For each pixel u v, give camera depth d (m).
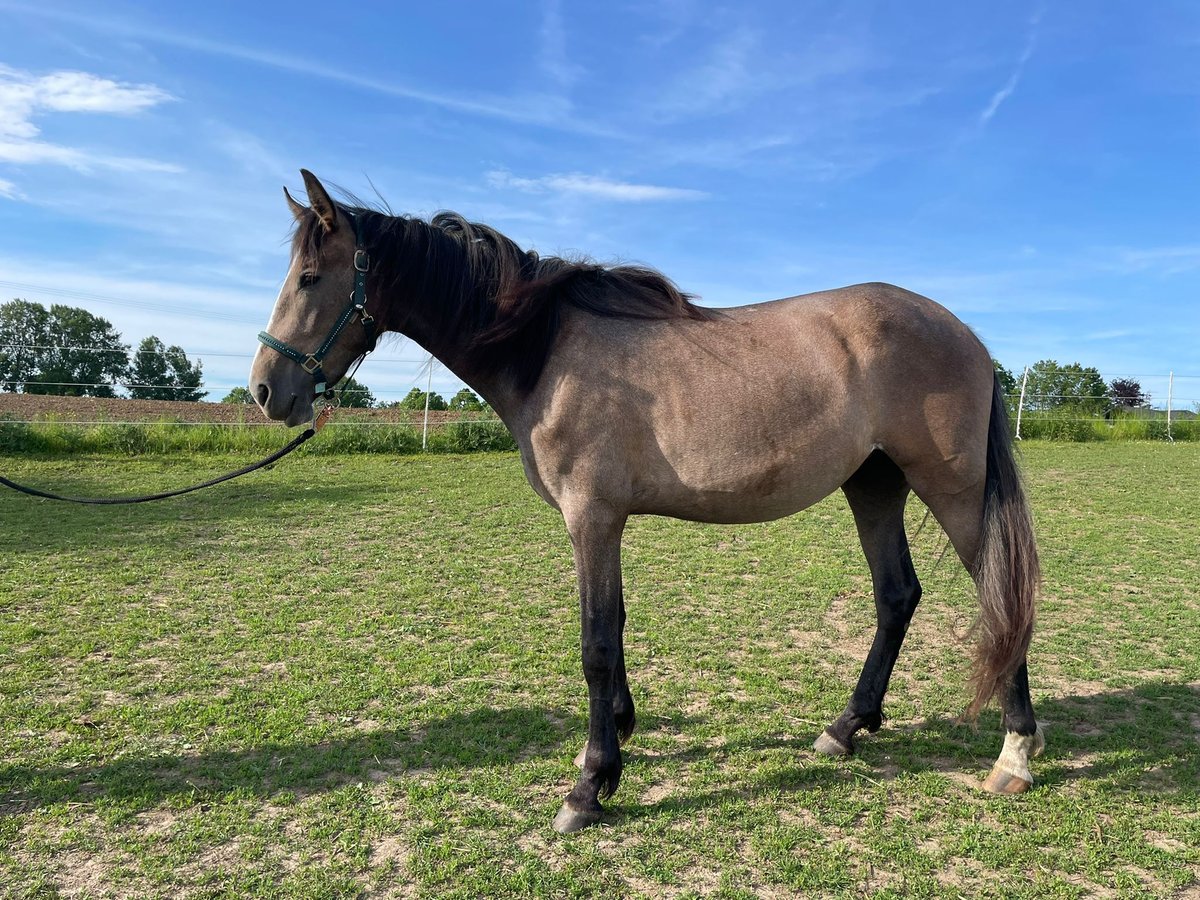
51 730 3.43
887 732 3.49
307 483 11.16
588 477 2.76
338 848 2.55
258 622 4.96
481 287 2.93
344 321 2.90
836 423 2.86
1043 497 10.15
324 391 2.97
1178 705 3.75
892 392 2.93
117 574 6.14
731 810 2.78
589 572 2.77
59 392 20.81
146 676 4.07
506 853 2.53
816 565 6.76
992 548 2.91
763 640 4.81
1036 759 3.19
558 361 2.83
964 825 2.71
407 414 16.94
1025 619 2.84
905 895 2.32
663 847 2.56
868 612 5.43
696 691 3.98
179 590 5.76
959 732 3.49
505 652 4.53
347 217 2.91
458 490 10.73
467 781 2.97
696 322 2.94
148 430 13.51
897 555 3.31
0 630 4.75
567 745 3.31
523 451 2.96
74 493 9.88
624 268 3.04
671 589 5.99
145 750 3.21
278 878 2.38
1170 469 12.80
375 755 3.19
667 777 3.07
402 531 8.07
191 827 2.65
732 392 2.78
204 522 8.36
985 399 3.02
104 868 2.43
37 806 2.78
